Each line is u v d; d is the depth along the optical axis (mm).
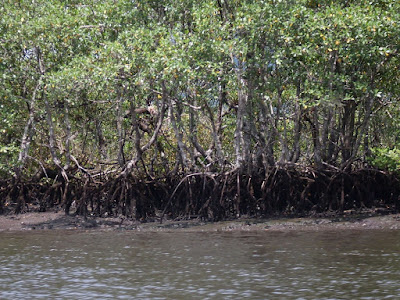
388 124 45750
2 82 40938
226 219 39812
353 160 40562
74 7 43781
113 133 49125
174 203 41281
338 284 21250
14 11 39969
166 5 40062
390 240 29875
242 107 39781
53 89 39188
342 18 35438
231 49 35750
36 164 49031
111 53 36531
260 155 41062
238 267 24250
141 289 21156
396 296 19688
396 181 40281
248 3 38250
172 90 38719
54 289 21281
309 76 38250
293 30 36656
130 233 35469
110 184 41281
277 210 40344
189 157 48344
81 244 30984
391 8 35750
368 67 39594
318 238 31141
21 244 31188
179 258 26406
